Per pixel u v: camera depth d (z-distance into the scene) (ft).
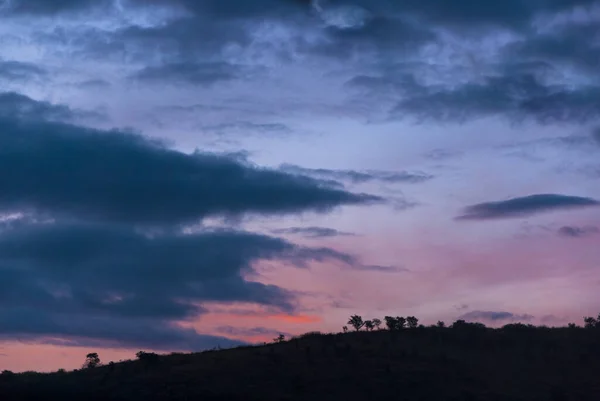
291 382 203.72
